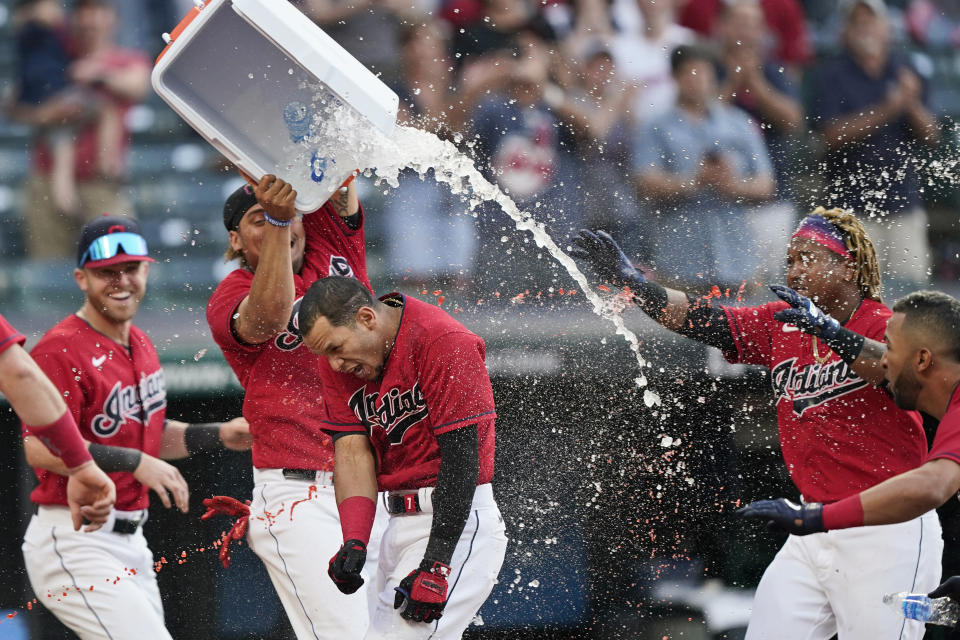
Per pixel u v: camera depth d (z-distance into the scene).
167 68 11.33
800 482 13.57
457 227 24.23
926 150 27.02
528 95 25.38
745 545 19.11
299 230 13.83
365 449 11.88
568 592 18.80
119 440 15.19
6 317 24.09
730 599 18.69
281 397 13.86
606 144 25.25
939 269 25.23
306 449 13.85
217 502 14.15
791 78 26.97
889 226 25.53
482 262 23.91
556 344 20.31
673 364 19.89
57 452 12.66
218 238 26.45
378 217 24.19
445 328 11.10
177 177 26.83
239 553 18.64
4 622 18.09
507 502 19.39
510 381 20.19
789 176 26.11
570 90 25.80
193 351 19.94
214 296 13.95
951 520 17.45
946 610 12.02
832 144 26.50
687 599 18.72
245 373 14.07
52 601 14.58
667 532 19.06
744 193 25.19
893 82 26.95
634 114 25.50
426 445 11.67
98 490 13.02
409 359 11.12
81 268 14.96
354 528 11.47
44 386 12.31
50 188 26.39
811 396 13.28
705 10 26.62
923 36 29.36
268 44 11.37
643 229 24.81
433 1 26.47
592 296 15.43
